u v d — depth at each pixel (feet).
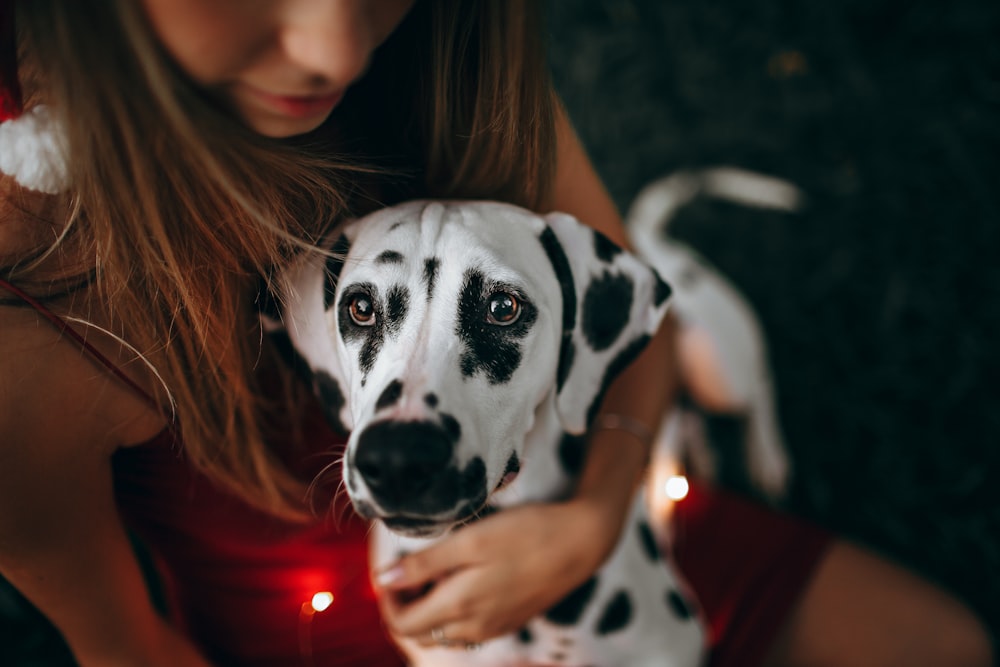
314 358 4.15
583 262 4.24
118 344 3.79
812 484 9.82
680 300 8.71
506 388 3.83
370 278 3.78
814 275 11.34
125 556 4.51
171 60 2.92
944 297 10.77
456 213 3.93
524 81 3.96
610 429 5.39
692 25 13.15
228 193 3.34
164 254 3.44
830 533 6.51
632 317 4.37
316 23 2.82
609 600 5.00
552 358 4.11
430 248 3.79
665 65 13.04
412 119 4.32
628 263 4.33
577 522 4.62
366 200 4.46
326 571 5.16
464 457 3.52
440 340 3.72
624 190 12.40
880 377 10.43
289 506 4.68
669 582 5.59
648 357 5.94
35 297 3.53
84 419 3.82
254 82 3.06
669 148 12.54
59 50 2.82
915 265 11.09
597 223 5.59
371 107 4.35
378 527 5.06
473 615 4.53
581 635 4.97
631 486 5.08
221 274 3.74
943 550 9.12
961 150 11.51
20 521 3.76
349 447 3.59
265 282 4.16
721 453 10.28
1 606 7.68
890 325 10.74
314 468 4.79
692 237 11.85
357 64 2.99
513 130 4.02
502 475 3.86
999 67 11.91
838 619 6.02
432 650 5.03
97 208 3.28
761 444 9.63
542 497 4.83
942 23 12.31
